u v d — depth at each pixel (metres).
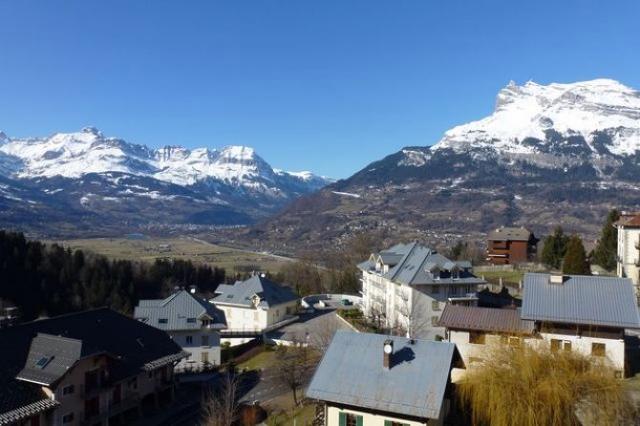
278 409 61.84
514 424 39.91
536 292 59.97
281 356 79.75
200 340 89.88
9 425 49.69
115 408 60.97
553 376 40.41
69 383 55.91
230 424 55.62
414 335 84.31
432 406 41.69
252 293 113.25
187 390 75.25
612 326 54.91
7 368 55.16
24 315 144.12
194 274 190.62
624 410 40.50
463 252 155.62
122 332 71.19
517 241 145.12
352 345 47.91
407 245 110.69
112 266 179.00
